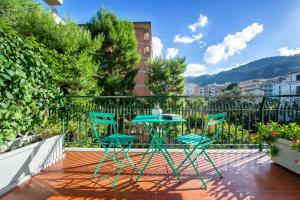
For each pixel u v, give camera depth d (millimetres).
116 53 12500
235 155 4070
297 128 3385
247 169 3361
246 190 2648
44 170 3309
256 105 4508
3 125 2674
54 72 3902
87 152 4309
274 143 3592
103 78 12344
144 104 4633
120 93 12469
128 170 3316
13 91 2750
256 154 4121
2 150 2811
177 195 2521
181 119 2924
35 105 3395
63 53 8234
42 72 3410
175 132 4578
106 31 12258
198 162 3680
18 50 2953
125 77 13008
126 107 4648
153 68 15016
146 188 2701
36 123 3391
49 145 3512
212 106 4520
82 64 8508
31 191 2604
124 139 3170
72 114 4836
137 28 21312
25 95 2941
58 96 4305
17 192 2576
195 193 2570
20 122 3010
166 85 14906
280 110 4293
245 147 4602
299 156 3062
